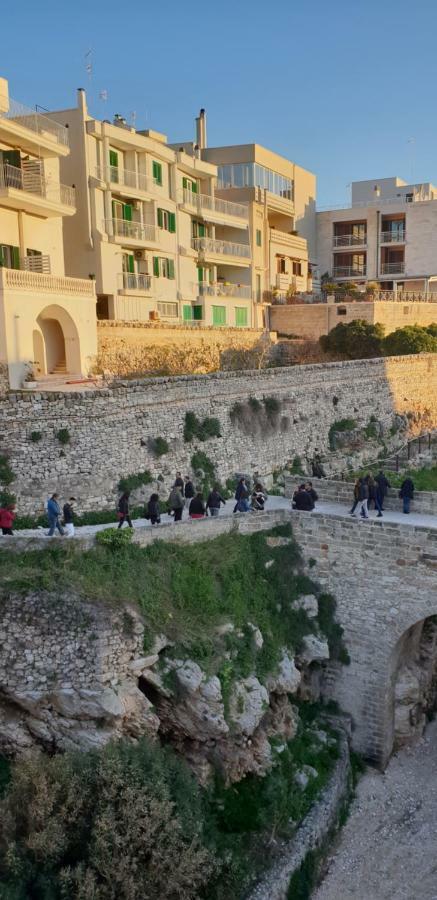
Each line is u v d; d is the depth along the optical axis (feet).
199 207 157.17
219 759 67.21
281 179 207.10
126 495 76.54
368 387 128.67
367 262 229.45
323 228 234.99
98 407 83.82
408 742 84.28
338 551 80.84
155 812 53.98
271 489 99.66
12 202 101.40
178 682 65.87
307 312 173.27
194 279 159.22
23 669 63.82
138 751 59.88
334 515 80.74
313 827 66.18
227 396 100.32
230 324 168.14
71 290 104.88
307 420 114.01
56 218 116.06
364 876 65.92
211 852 57.62
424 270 222.48
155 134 156.56
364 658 80.12
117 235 130.93
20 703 64.03
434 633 89.97
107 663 63.21
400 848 69.05
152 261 142.61
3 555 67.77
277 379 108.78
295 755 72.64
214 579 75.15
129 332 120.57
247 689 68.69
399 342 147.02
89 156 125.80
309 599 80.94
